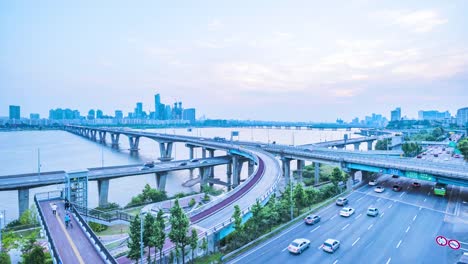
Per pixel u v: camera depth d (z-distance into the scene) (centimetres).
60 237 4109
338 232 5353
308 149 14088
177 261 4184
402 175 8275
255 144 16312
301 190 6688
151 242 3812
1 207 9750
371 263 4181
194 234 4200
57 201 6009
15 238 5178
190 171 15250
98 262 3431
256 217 5209
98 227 6050
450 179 7344
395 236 5109
